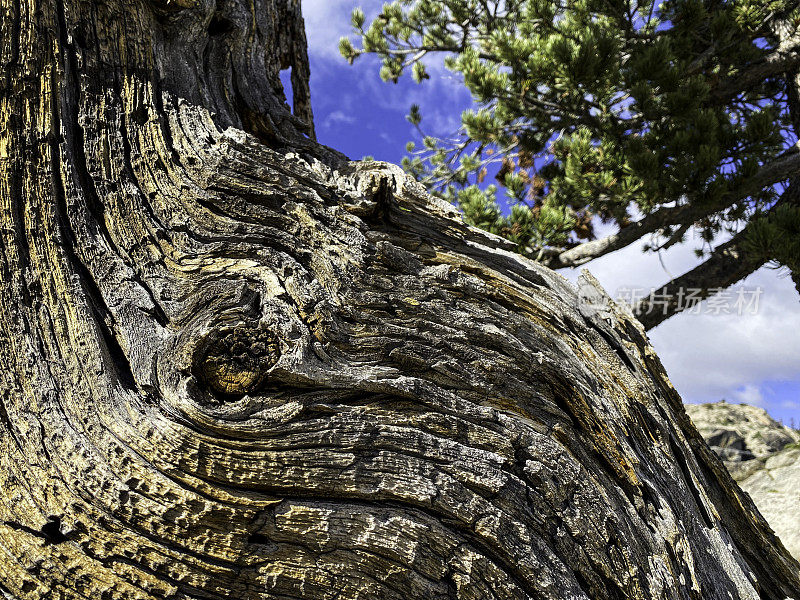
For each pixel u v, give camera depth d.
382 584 1.57
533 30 8.05
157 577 1.50
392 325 1.91
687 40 6.90
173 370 1.66
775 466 7.27
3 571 1.50
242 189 2.00
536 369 2.12
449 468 1.74
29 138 1.86
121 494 1.51
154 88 2.20
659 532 2.15
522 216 7.17
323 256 1.97
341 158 2.59
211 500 1.54
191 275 1.84
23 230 1.77
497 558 1.69
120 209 1.90
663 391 2.93
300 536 1.56
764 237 5.86
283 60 3.76
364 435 1.70
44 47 1.96
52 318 1.69
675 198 6.17
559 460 1.92
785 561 2.90
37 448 1.56
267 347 1.73
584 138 6.97
